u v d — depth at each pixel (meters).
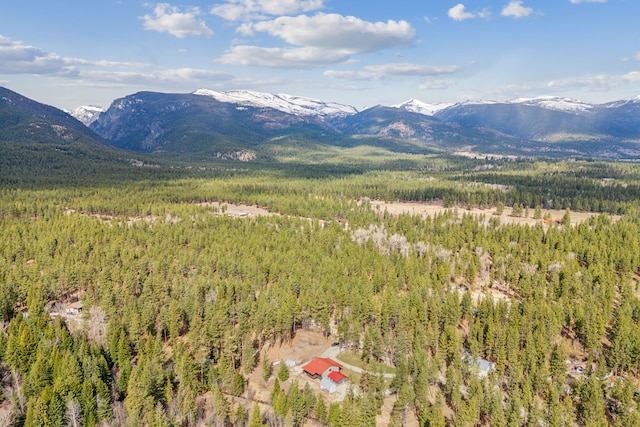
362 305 153.75
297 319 153.12
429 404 112.12
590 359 132.00
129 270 178.50
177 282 170.50
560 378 121.44
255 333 148.62
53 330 129.50
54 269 172.25
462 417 103.12
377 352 133.75
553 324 144.12
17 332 125.81
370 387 115.94
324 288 168.50
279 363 133.62
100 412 104.50
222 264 188.75
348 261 197.12
